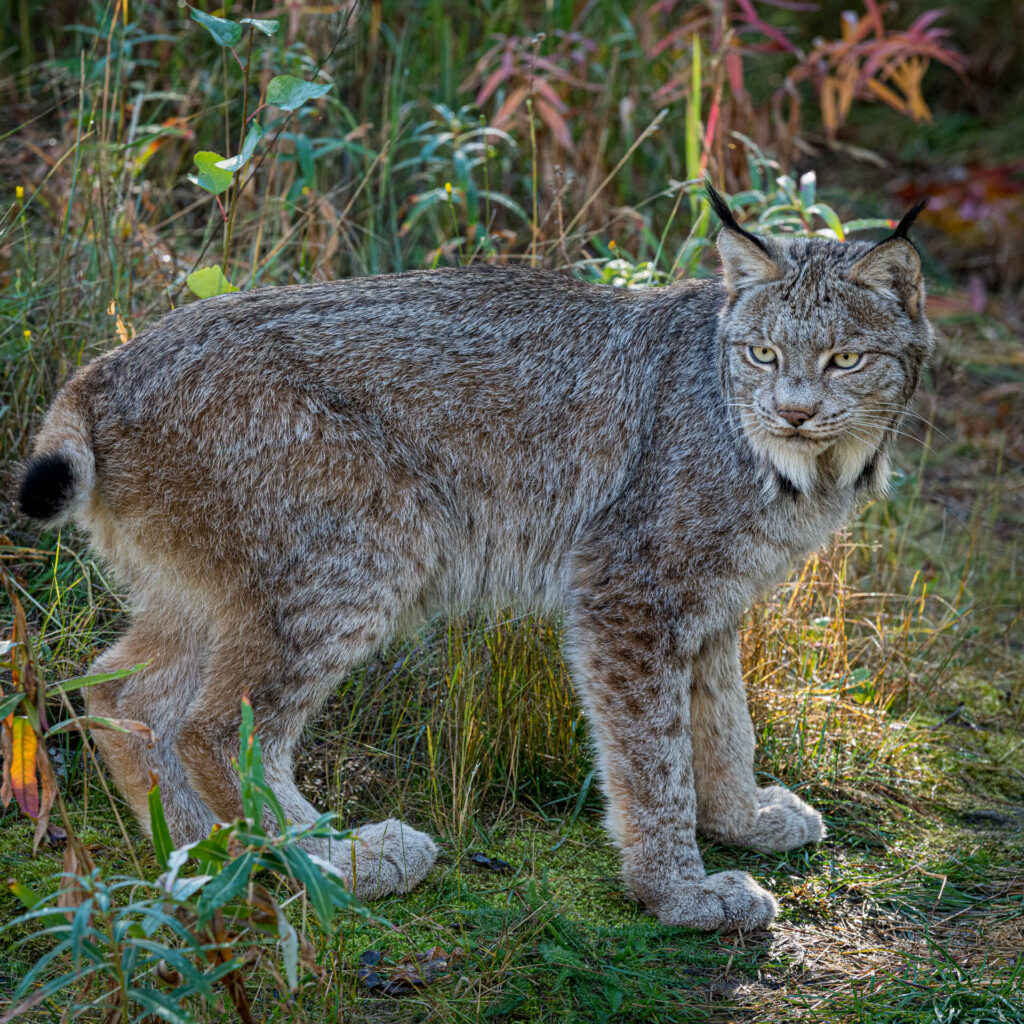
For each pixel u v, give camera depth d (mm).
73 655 5465
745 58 12875
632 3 10977
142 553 4836
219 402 4754
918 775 6062
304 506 4797
